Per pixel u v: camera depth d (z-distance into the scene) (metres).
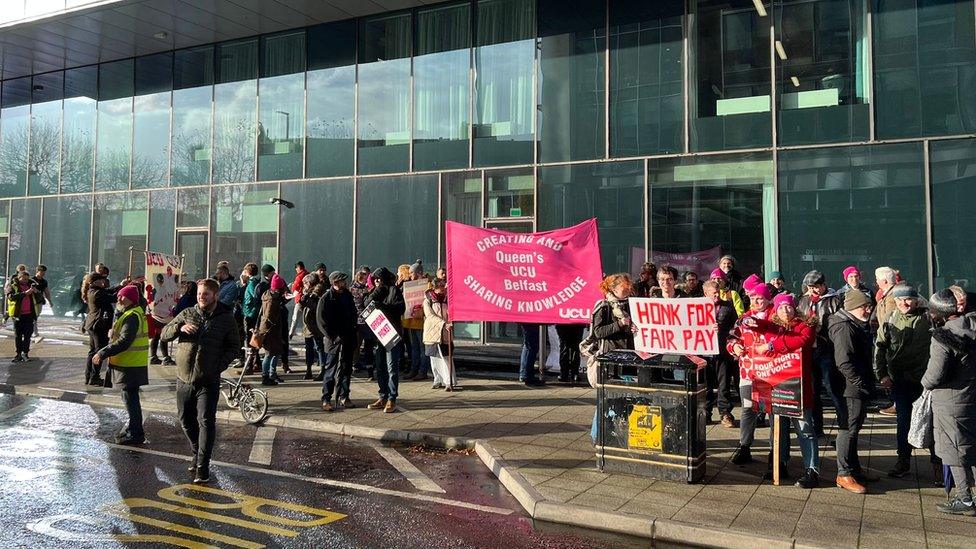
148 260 13.93
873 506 5.96
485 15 15.55
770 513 5.75
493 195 15.23
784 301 6.63
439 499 6.36
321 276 12.80
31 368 13.65
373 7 16.23
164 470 7.07
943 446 5.82
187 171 19.08
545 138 14.77
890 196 12.05
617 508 5.82
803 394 6.50
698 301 6.80
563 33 14.76
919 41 12.02
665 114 13.76
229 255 18.23
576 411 9.91
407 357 13.48
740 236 13.03
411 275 13.01
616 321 7.38
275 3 16.02
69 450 7.84
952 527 5.44
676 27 13.76
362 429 8.91
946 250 11.65
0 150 22.30
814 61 12.71
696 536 5.37
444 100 15.88
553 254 10.70
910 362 6.80
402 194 16.20
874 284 12.01
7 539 5.06
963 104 11.70
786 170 12.76
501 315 10.81
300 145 17.47
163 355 14.34
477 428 8.86
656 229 13.68
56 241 21.16
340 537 5.29
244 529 5.39
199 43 18.81
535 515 5.91
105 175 20.45
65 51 19.55
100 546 4.96
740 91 13.20
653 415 6.75
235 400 9.90
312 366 14.27
